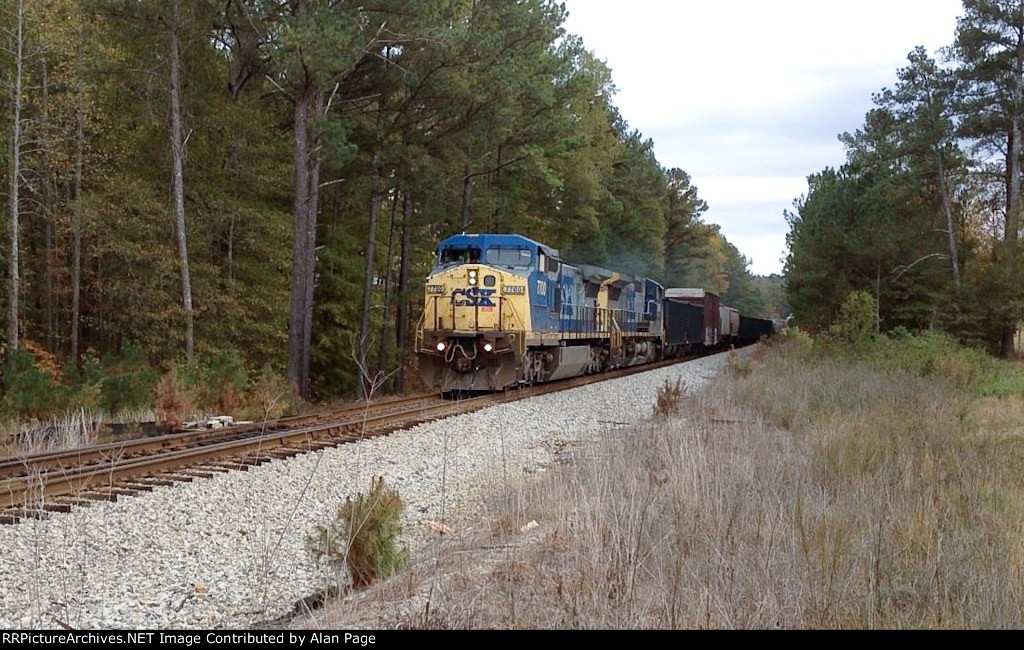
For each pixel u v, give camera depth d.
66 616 5.48
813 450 10.42
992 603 5.30
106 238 22.42
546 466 11.91
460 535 7.89
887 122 34.91
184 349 23.08
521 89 25.34
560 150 28.47
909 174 34.41
